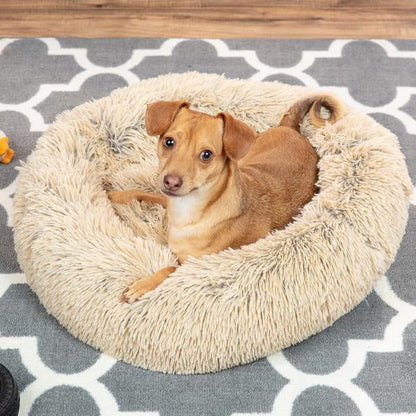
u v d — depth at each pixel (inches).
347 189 51.7
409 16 71.6
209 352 48.1
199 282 48.3
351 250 49.5
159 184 46.8
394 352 50.4
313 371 49.5
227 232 50.4
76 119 57.7
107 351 49.7
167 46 68.7
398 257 55.1
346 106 57.0
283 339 48.9
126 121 58.7
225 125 46.6
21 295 52.8
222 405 48.1
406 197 53.7
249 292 48.1
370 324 51.7
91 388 48.6
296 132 55.4
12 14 70.8
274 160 53.3
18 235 51.9
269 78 66.3
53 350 50.2
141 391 48.6
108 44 68.7
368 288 50.6
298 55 68.2
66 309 49.4
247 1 72.6
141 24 70.5
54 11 71.1
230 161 48.5
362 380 49.2
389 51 68.5
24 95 64.4
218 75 62.6
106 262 49.3
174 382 49.0
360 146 53.6
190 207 49.4
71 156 55.1
